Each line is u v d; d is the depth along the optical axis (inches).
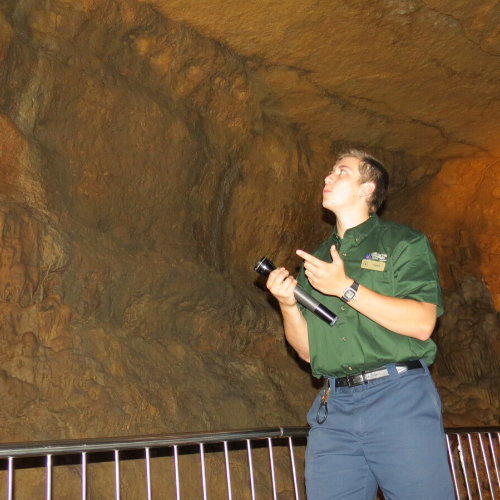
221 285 259.8
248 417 227.9
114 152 232.7
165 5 219.8
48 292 199.5
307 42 239.9
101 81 224.4
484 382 338.3
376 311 83.0
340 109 291.4
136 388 200.7
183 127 249.8
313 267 84.5
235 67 253.0
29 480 155.9
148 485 97.2
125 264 225.1
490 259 380.8
